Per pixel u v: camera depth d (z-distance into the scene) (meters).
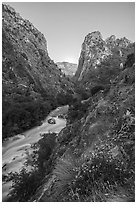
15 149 28.64
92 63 144.00
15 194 14.70
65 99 62.19
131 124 9.29
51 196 8.02
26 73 76.00
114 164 5.68
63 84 96.31
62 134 19.83
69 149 14.48
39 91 74.00
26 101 50.69
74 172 6.25
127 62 19.55
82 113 22.08
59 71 110.44
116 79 18.31
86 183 5.53
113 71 116.44
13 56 79.06
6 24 98.12
